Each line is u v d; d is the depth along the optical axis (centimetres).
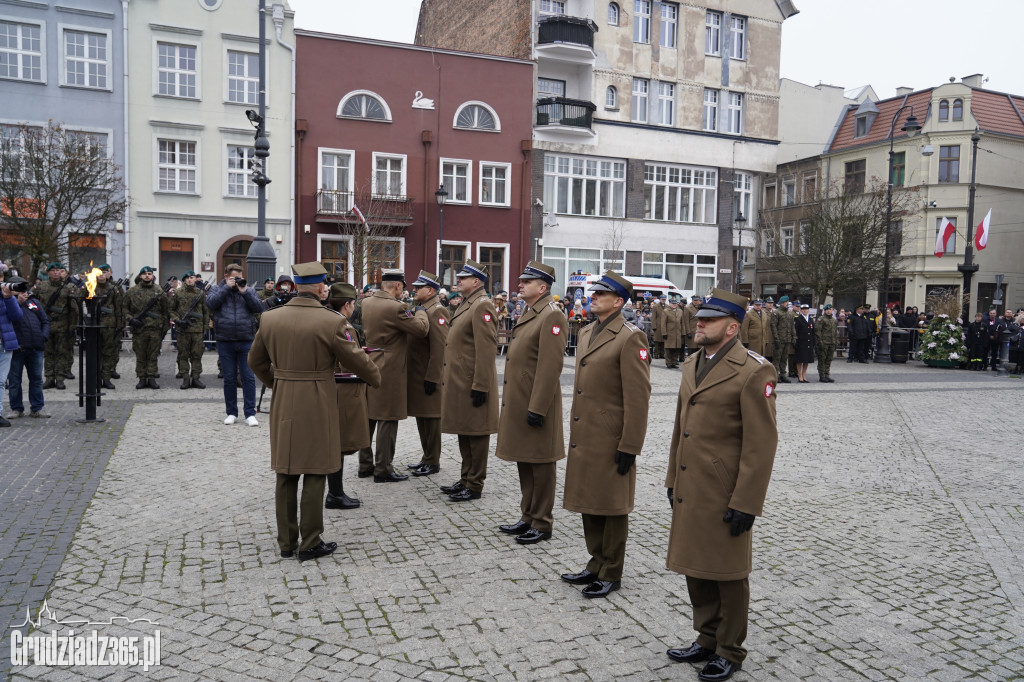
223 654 371
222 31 2658
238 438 868
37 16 2458
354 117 2844
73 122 2517
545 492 552
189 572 474
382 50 2889
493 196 3120
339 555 512
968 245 2733
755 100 3688
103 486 659
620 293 477
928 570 517
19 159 2041
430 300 736
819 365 1781
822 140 4400
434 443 745
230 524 570
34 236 2016
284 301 1140
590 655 381
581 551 536
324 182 2847
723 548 358
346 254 2839
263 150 1568
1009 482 784
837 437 1023
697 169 3594
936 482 778
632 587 472
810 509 664
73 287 1202
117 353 1251
